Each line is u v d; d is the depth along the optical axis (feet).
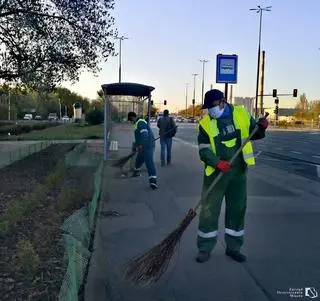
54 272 14.66
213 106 15.87
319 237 19.88
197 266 16.07
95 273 15.30
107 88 44.27
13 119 232.32
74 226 17.03
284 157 60.80
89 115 167.43
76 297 12.01
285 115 415.23
